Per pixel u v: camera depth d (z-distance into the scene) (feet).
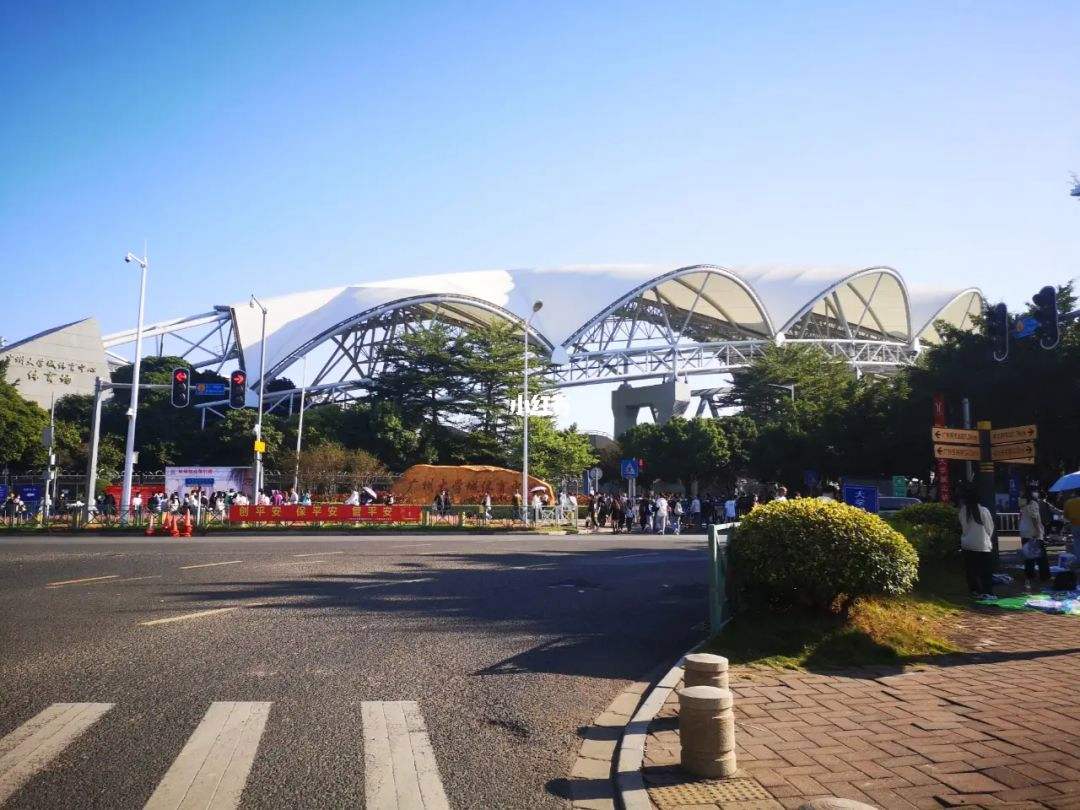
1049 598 36.06
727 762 14.40
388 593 38.09
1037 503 41.88
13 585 40.42
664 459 205.16
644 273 243.40
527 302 246.27
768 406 228.22
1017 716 17.95
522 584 42.06
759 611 28.53
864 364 272.72
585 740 17.01
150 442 201.77
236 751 15.79
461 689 20.97
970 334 111.34
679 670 22.26
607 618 32.12
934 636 26.81
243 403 89.66
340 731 17.21
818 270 261.85
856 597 27.25
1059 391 91.86
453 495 135.85
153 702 19.22
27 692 20.08
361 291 240.94
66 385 229.04
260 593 37.76
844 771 14.51
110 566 49.55
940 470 65.10
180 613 32.04
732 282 242.78
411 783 14.30
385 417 187.93
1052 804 12.82
